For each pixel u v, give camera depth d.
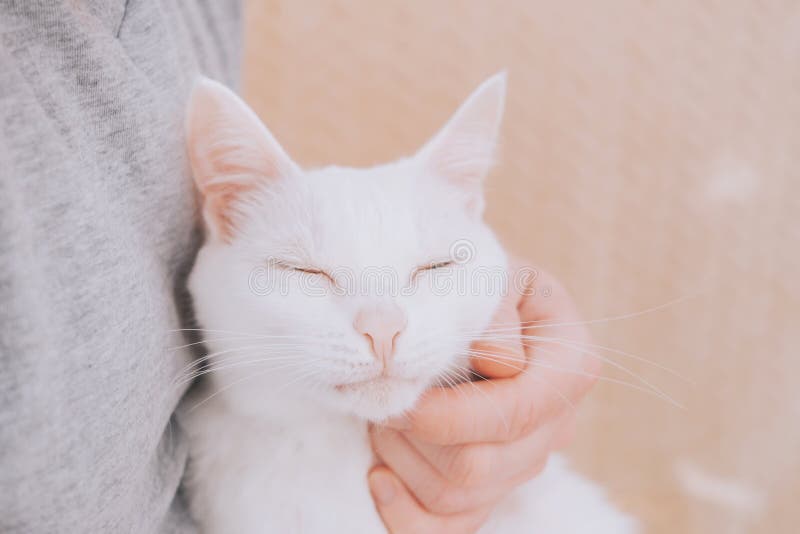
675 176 0.61
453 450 0.26
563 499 0.32
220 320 0.27
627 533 0.33
